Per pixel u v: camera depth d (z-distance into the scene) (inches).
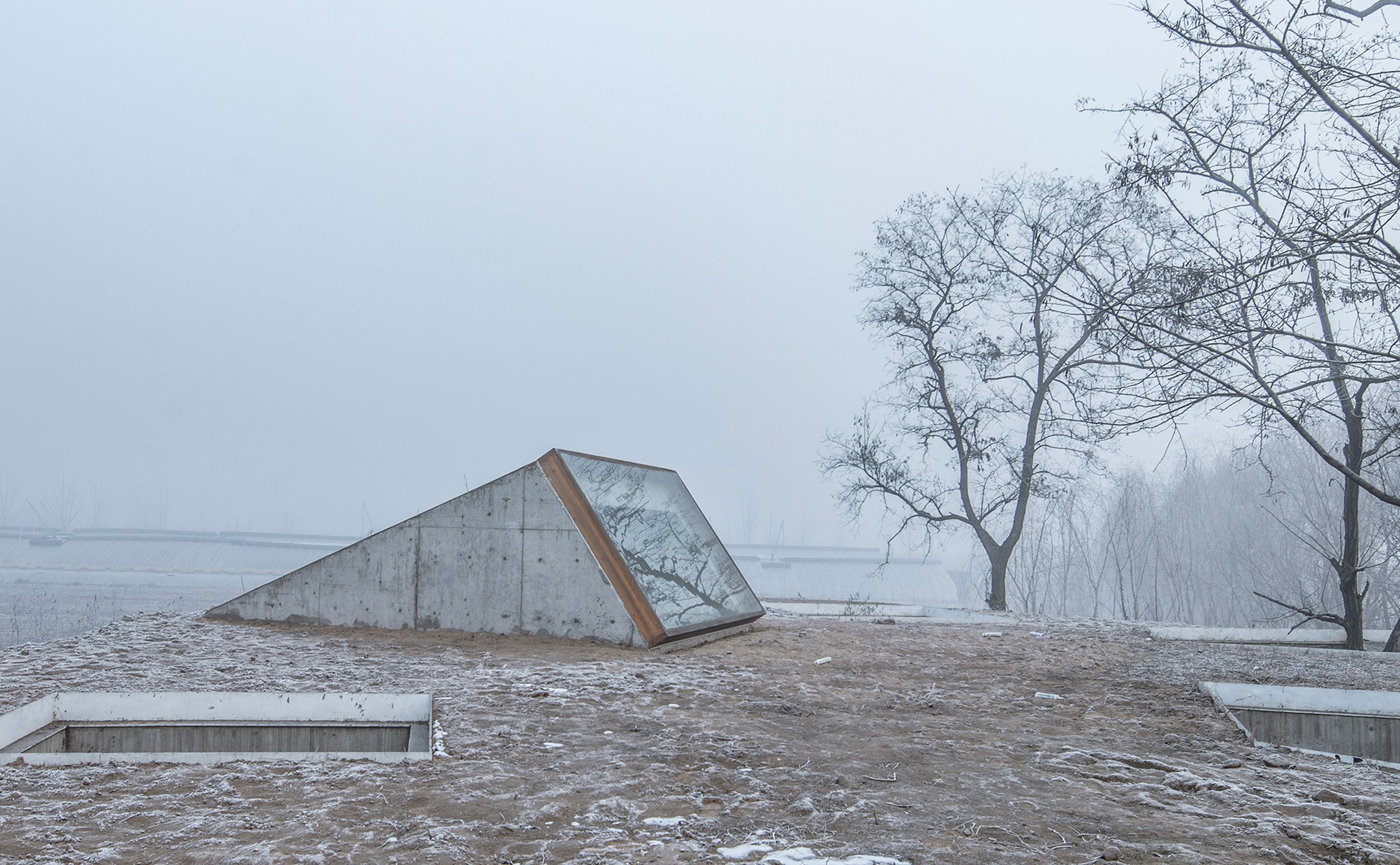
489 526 467.2
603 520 470.9
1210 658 459.5
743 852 160.1
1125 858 161.8
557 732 253.9
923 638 528.7
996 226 1073.5
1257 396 419.5
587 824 175.9
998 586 1072.8
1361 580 1338.6
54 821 170.9
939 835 173.6
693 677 358.6
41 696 283.4
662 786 203.8
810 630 555.2
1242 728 282.4
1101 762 237.3
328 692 300.2
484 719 266.4
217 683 318.3
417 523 476.1
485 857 156.7
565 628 450.3
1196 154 439.2
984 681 373.4
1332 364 394.3
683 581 505.4
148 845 158.1
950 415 1109.1
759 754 235.3
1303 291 419.8
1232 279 402.9
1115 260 672.4
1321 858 164.6
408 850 158.2
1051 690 354.0
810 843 166.4
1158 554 1646.2
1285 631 658.8
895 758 237.0
